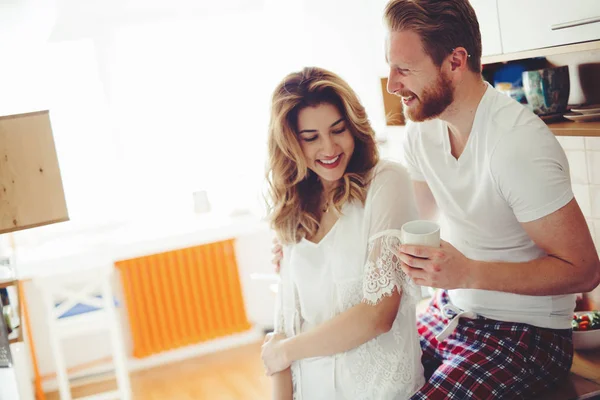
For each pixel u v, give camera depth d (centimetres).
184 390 352
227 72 404
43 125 145
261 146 412
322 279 172
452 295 192
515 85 221
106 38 376
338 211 168
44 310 374
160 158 399
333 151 164
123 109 388
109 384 371
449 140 176
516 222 168
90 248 335
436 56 161
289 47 388
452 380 162
